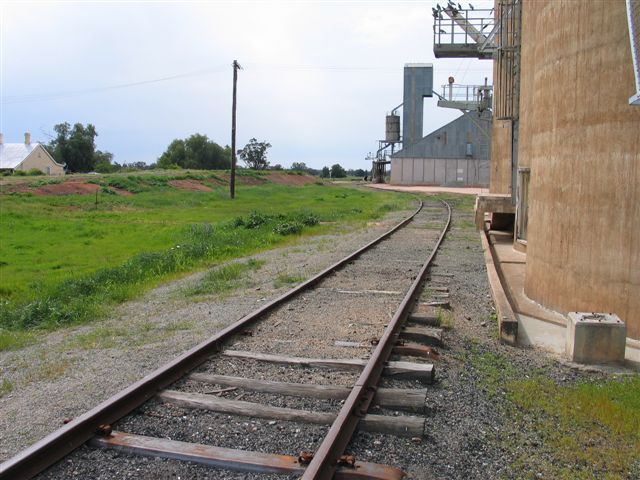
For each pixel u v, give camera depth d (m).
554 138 9.05
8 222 24.39
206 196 43.12
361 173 172.25
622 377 6.33
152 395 5.24
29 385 5.91
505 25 19.70
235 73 41.75
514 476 4.13
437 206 36.50
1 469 3.73
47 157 95.56
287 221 23.80
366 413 4.86
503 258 14.73
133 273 12.75
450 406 5.27
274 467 4.02
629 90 7.39
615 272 7.75
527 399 5.56
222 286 11.10
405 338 7.17
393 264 13.42
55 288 11.23
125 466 4.09
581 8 8.18
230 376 5.77
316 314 8.51
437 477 4.06
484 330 8.16
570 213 8.57
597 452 4.56
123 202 35.84
